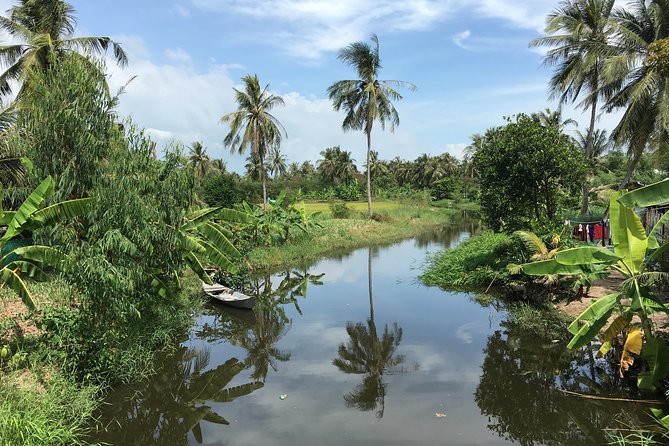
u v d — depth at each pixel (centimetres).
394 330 1204
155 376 909
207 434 693
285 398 816
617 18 1947
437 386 849
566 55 2231
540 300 1309
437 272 1839
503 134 1683
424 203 5766
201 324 1289
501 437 667
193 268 1149
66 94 854
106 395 800
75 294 1027
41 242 815
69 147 858
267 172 7206
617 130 1850
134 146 975
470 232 3803
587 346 992
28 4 1814
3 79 1769
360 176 8819
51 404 674
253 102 2897
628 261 727
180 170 1043
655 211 1616
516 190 1652
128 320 1004
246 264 1938
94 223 863
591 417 715
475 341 1097
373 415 739
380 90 3322
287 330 1229
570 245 1332
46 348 787
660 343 719
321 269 2131
